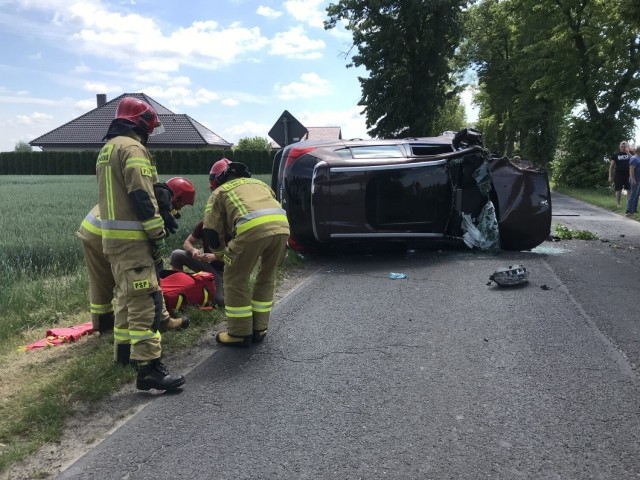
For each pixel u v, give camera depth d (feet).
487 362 13.37
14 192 66.64
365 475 8.94
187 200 16.69
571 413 10.78
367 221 25.35
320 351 14.51
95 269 15.24
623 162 54.29
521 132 135.54
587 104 87.61
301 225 25.62
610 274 22.03
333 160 25.40
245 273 14.75
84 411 11.46
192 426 10.71
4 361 14.25
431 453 9.52
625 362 13.20
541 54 88.89
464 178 27.58
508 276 20.17
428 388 12.05
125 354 13.42
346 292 20.29
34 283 20.59
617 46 81.15
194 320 16.97
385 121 113.50
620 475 8.79
